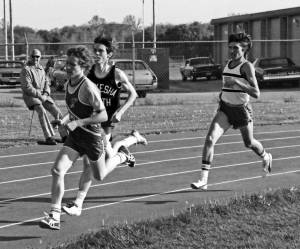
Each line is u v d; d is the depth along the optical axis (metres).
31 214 10.24
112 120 10.41
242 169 14.09
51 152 16.53
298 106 30.95
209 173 13.62
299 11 59.88
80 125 9.05
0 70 41.72
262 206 10.15
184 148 17.30
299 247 8.09
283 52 63.41
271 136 19.89
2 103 31.89
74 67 8.98
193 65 61.28
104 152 9.66
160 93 43.47
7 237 8.88
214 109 29.34
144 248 8.16
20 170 14.07
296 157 15.80
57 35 85.00
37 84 17.69
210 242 8.34
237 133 20.19
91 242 8.41
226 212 9.77
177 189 12.05
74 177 13.21
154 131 20.61
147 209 10.45
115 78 10.45
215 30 77.25
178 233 8.72
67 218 9.88
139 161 15.12
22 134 19.84
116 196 11.46
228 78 11.59
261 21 67.12
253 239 8.42
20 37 83.75
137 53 46.81
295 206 10.27
